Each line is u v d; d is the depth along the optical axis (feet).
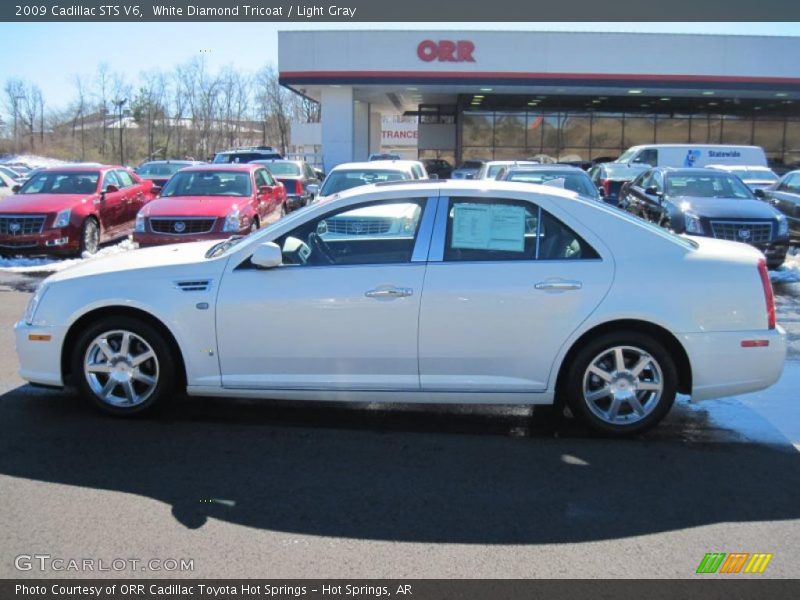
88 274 16.56
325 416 17.28
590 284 15.33
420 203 16.12
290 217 16.51
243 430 16.19
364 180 40.63
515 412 17.70
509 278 15.39
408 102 128.98
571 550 11.22
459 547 11.27
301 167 65.05
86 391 16.62
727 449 15.35
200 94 198.70
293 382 15.99
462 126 117.91
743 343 15.35
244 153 85.40
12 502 12.55
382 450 15.14
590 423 15.81
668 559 10.99
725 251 16.10
